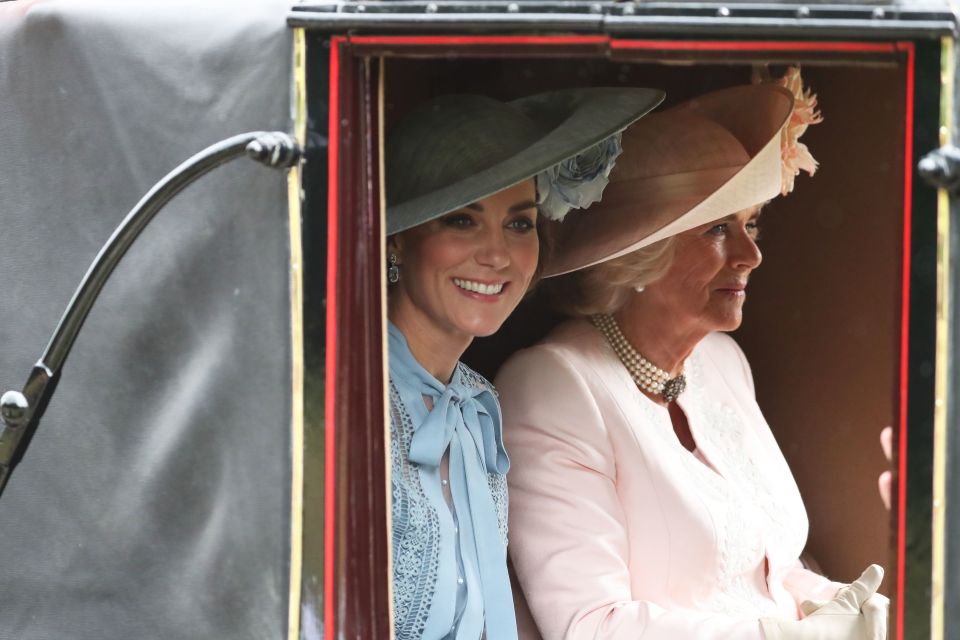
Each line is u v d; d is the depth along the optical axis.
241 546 9.52
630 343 12.64
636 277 12.30
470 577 10.88
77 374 10.09
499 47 9.00
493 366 13.89
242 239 9.48
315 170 9.26
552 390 12.05
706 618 11.44
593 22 8.81
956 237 8.79
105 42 9.98
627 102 11.45
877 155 13.35
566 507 11.76
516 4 8.94
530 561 11.74
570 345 12.52
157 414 9.89
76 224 10.16
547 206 11.40
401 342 11.02
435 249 10.92
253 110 9.42
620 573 11.71
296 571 9.32
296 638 9.34
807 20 8.72
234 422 9.54
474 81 13.12
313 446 9.30
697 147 12.22
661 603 11.95
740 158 12.34
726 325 12.55
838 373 14.05
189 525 9.80
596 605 11.47
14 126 10.33
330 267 9.24
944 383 8.85
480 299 11.02
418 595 10.60
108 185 10.03
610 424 12.10
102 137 10.03
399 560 10.55
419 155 11.09
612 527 11.83
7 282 10.41
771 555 12.67
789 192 13.90
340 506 9.27
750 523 12.45
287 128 9.30
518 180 10.50
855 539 14.05
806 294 14.24
